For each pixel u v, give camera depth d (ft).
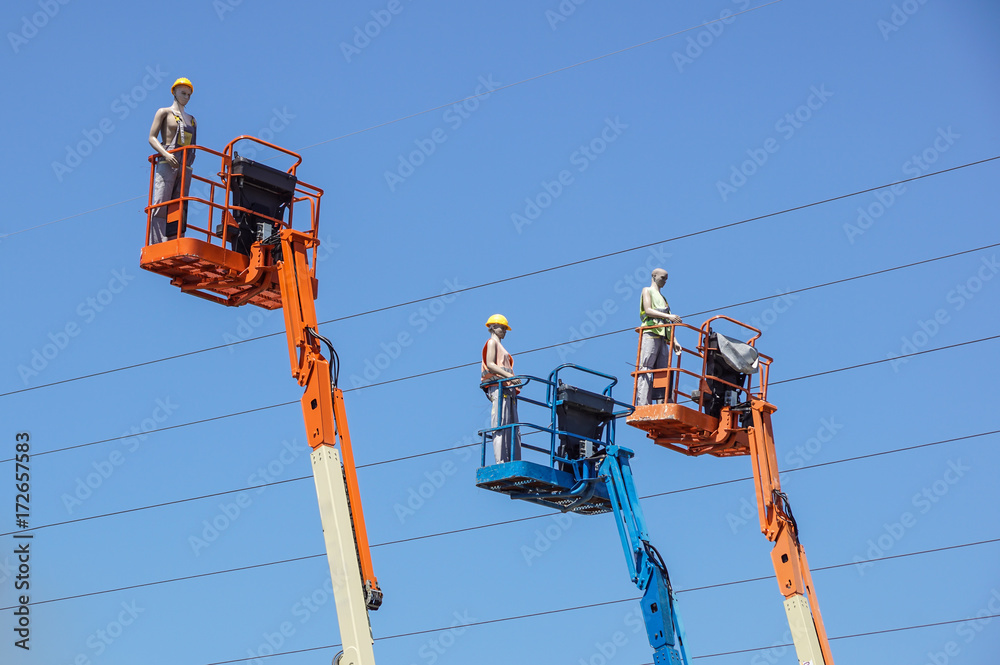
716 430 79.00
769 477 76.74
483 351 73.31
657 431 79.15
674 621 70.79
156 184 67.15
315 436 59.77
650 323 79.00
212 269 65.98
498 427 72.38
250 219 67.56
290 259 64.03
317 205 69.51
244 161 66.95
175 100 68.33
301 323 62.64
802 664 72.38
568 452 75.66
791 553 74.38
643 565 71.41
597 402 75.87
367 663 55.06
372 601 57.67
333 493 58.18
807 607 73.77
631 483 73.67
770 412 78.89
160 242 66.54
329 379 61.26
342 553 57.00
